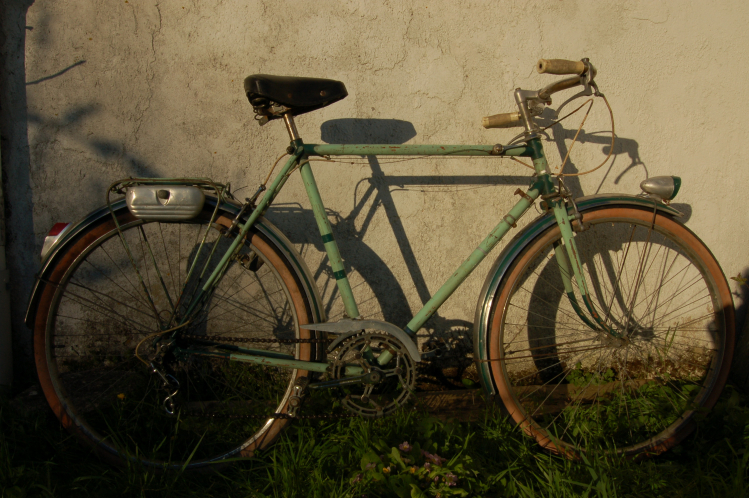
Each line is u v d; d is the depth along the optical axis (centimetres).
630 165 202
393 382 192
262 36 181
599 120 198
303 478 147
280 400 177
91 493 143
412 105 190
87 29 176
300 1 180
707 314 215
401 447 148
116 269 194
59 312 194
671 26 194
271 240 156
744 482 147
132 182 156
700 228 210
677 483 151
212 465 158
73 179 185
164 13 177
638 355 211
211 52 181
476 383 205
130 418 168
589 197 165
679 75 198
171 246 194
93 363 197
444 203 199
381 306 204
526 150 160
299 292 159
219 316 200
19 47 175
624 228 207
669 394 190
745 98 201
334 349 156
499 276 162
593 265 209
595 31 192
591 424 174
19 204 184
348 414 163
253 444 162
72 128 181
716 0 194
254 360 157
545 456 161
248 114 186
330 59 184
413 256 201
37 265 189
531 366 213
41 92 178
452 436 158
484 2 186
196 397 188
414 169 195
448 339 207
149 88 181
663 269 212
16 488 134
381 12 183
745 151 205
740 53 198
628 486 148
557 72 146
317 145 154
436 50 188
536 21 189
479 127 194
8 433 159
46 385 156
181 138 185
